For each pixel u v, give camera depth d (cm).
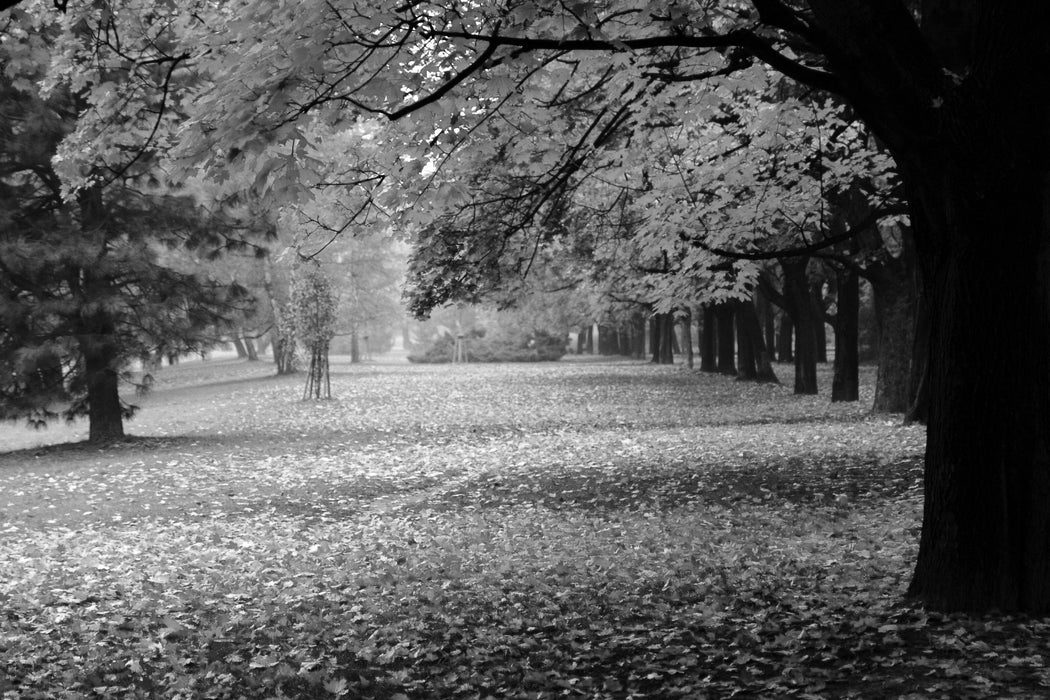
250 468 2045
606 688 611
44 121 2138
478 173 1124
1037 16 664
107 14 859
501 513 1402
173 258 3638
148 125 980
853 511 1211
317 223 924
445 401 3812
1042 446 709
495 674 659
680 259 1455
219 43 712
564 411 3250
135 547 1247
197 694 634
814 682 594
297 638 768
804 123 1170
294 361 6216
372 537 1255
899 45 679
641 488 1504
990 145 677
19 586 1005
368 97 683
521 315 6725
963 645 640
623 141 1291
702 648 682
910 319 2361
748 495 1370
